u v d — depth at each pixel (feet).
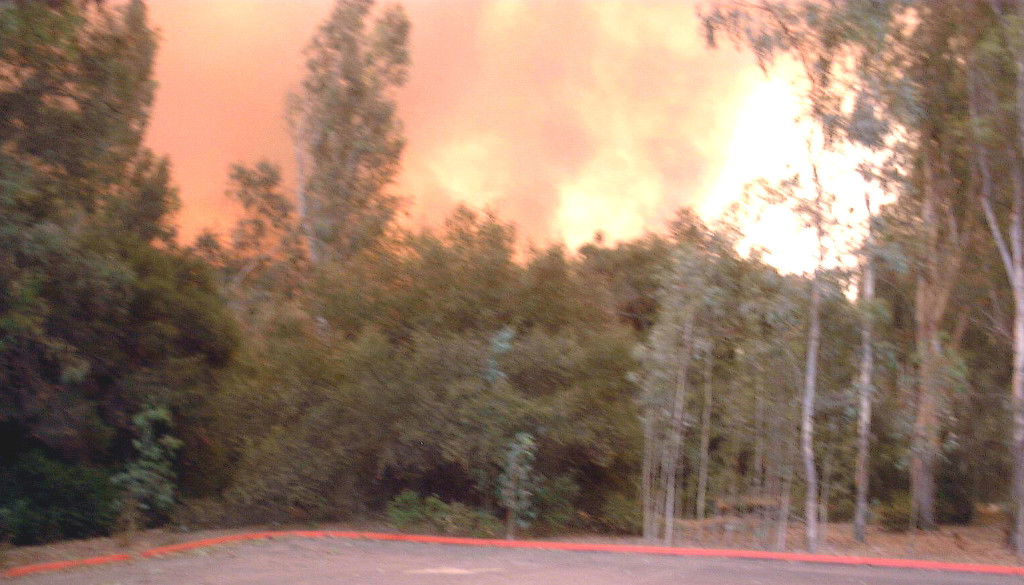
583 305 57.88
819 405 44.68
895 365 45.29
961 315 58.44
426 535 49.47
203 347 62.13
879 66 42.34
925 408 47.50
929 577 33.30
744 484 47.65
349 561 38.34
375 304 55.01
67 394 52.34
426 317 53.72
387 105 99.25
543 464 53.26
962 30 48.42
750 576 33.53
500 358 51.13
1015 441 44.24
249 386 56.85
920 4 45.83
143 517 52.16
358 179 98.02
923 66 48.93
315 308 56.49
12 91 41.68
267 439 54.75
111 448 57.11
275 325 62.23
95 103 44.70
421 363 50.80
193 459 59.31
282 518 54.54
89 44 45.11
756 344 44.52
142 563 38.14
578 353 51.98
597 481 56.80
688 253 45.03
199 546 43.65
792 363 44.29
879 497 67.15
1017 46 42.73
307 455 53.21
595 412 52.01
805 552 42.96
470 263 54.90
